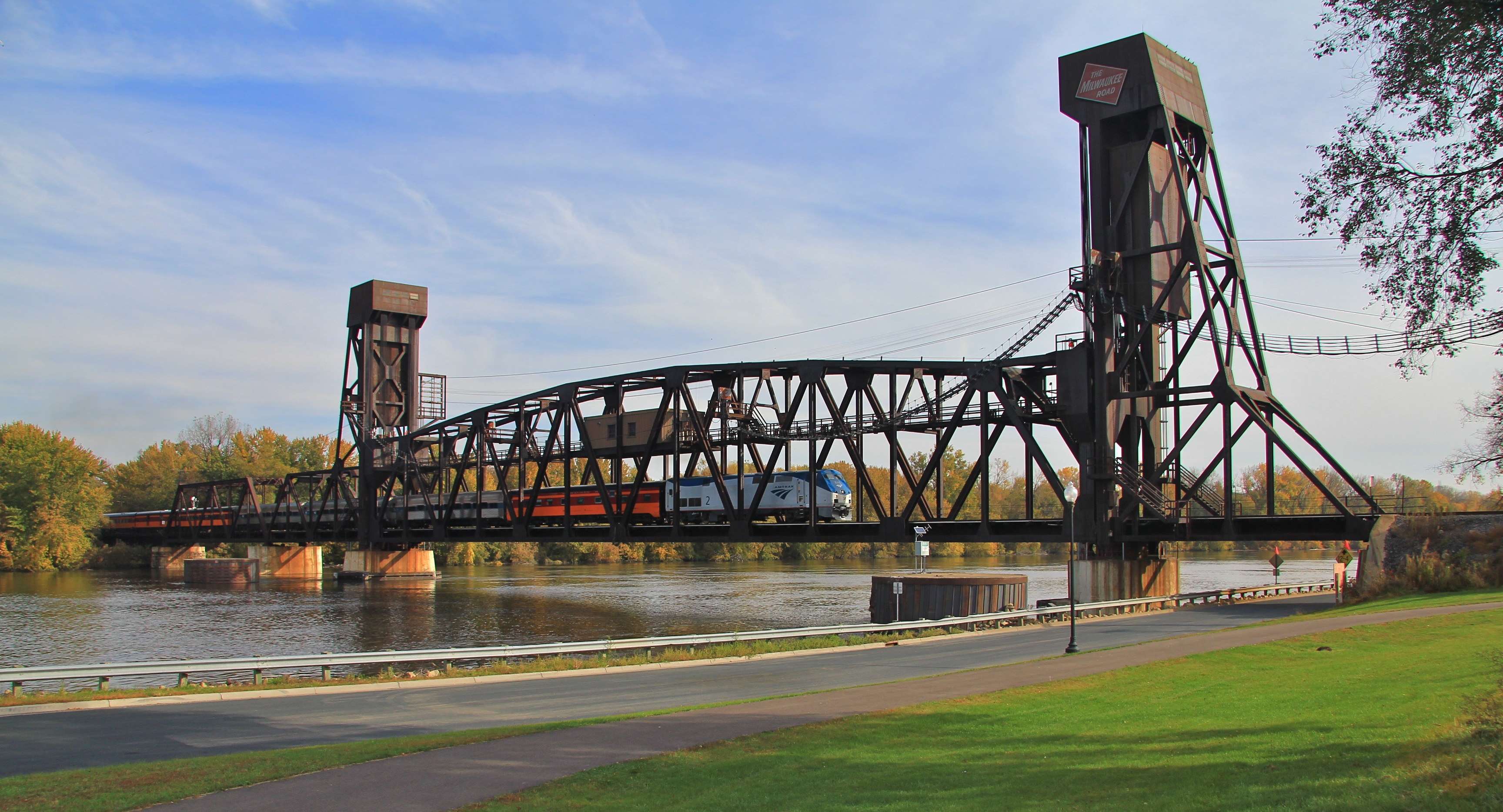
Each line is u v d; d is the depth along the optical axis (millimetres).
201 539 144500
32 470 140500
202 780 14922
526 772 15375
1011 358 60875
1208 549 195750
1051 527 59094
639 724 19406
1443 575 43406
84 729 21172
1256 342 56812
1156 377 58219
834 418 66750
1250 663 25156
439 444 106562
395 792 14203
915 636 41281
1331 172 19516
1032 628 43562
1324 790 12250
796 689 26078
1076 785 13695
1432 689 18469
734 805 13320
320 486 138500
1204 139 60031
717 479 71562
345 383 123125
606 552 192250
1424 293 18953
